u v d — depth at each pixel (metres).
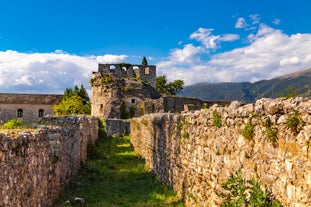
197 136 12.05
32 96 88.06
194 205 11.99
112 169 22.92
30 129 12.74
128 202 14.52
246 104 8.94
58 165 14.30
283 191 6.57
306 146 5.95
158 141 19.34
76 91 89.25
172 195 14.84
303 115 6.11
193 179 12.35
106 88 59.44
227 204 8.72
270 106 7.14
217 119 10.02
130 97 59.94
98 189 16.72
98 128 40.72
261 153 7.46
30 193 10.27
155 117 20.11
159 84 100.56
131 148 33.97
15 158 8.92
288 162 6.45
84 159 23.44
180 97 60.62
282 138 6.69
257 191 7.13
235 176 8.66
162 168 17.95
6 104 83.88
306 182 5.92
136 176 20.47
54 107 75.62
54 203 13.35
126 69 70.25
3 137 8.14
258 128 7.66
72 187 16.44
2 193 7.93
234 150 8.85
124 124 43.97
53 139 13.97
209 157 10.70
